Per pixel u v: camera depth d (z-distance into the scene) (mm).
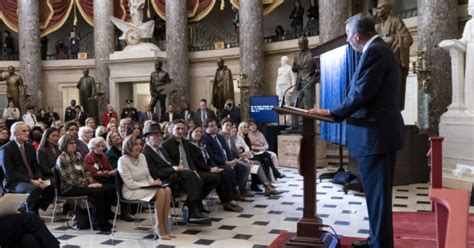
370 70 3221
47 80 18844
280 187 8445
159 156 5980
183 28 16078
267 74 15922
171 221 5652
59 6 18391
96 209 5598
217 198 7512
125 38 16641
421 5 9992
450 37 9695
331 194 7605
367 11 15570
